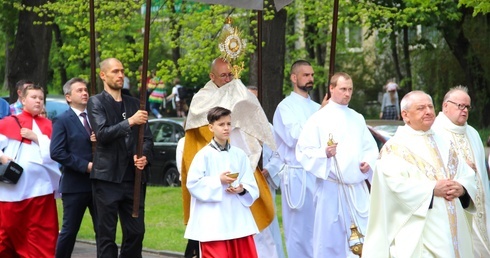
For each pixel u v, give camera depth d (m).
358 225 11.84
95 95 11.73
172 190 21.17
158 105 36.78
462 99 10.95
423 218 9.38
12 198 12.81
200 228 10.68
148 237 16.02
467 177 9.51
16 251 13.11
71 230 12.37
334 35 12.12
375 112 37.22
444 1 24.12
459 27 28.56
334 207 11.90
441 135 10.12
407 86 33.41
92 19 12.26
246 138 11.64
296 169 12.67
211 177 10.66
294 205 12.66
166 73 20.70
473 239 10.90
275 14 19.62
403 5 23.62
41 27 22.17
